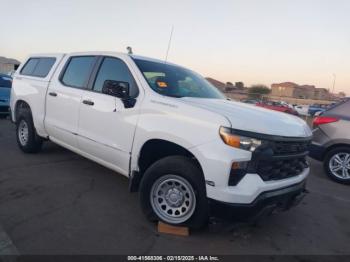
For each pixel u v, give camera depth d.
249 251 3.31
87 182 4.83
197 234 3.50
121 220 3.69
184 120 3.29
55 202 4.04
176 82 4.22
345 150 6.19
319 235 3.86
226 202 3.00
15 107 6.13
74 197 4.24
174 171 3.34
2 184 4.48
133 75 3.98
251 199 2.99
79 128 4.53
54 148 6.55
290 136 3.29
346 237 3.88
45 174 5.02
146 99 3.68
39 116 5.42
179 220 3.43
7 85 10.20
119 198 4.33
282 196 3.25
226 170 2.98
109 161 4.19
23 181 4.66
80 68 4.81
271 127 3.20
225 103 3.91
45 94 5.26
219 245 3.35
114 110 3.95
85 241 3.19
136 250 3.11
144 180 3.53
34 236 3.20
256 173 3.07
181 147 3.39
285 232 3.84
